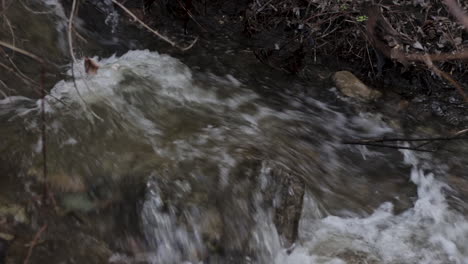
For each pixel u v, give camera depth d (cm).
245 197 167
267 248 163
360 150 201
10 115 175
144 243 158
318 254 166
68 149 169
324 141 201
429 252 170
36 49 199
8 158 164
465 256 171
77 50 208
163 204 161
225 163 173
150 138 179
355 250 167
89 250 154
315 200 177
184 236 159
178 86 205
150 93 198
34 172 162
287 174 172
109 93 192
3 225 152
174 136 182
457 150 205
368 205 182
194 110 197
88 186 162
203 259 158
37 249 150
